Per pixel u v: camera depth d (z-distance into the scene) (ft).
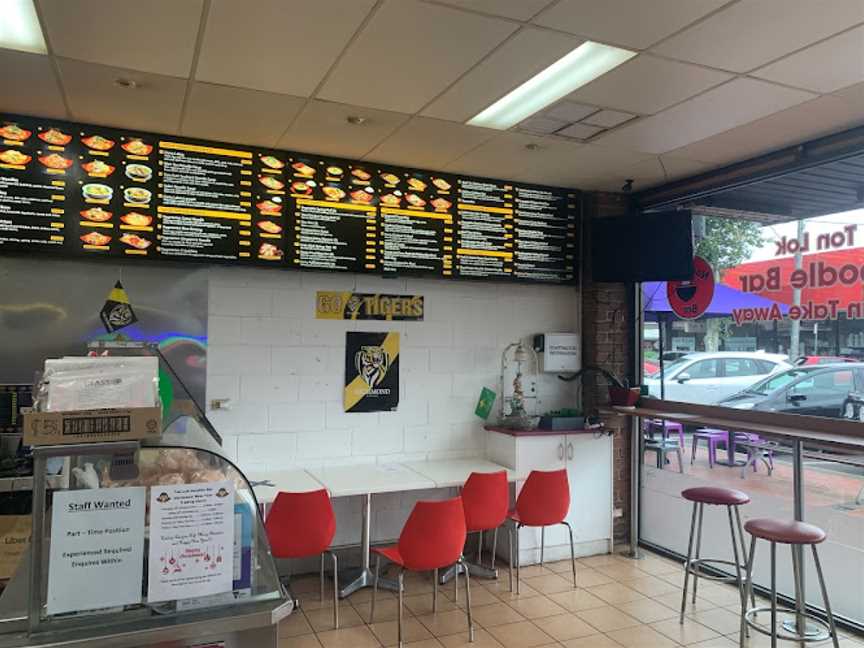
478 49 9.05
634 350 17.11
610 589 13.96
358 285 15.20
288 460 14.44
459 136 12.75
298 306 14.60
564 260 16.56
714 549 14.87
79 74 10.00
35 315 12.38
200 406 13.47
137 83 10.32
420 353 15.80
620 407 16.16
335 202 14.11
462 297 16.33
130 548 5.52
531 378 17.03
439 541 11.33
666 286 16.37
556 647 11.32
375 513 15.34
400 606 11.23
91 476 5.48
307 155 13.88
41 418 5.21
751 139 12.74
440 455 15.98
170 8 7.97
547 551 15.67
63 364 5.57
